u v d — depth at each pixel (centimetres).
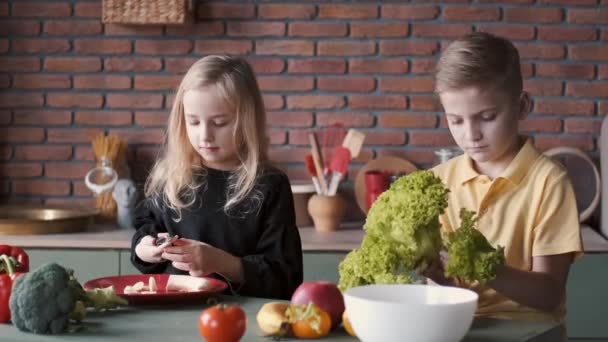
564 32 385
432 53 388
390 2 387
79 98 397
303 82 391
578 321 338
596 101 387
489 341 156
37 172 399
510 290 177
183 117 233
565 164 376
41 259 341
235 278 213
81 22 394
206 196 231
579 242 192
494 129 183
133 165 397
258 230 229
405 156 391
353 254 164
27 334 161
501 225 200
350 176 391
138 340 156
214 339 153
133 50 394
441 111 389
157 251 205
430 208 159
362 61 389
